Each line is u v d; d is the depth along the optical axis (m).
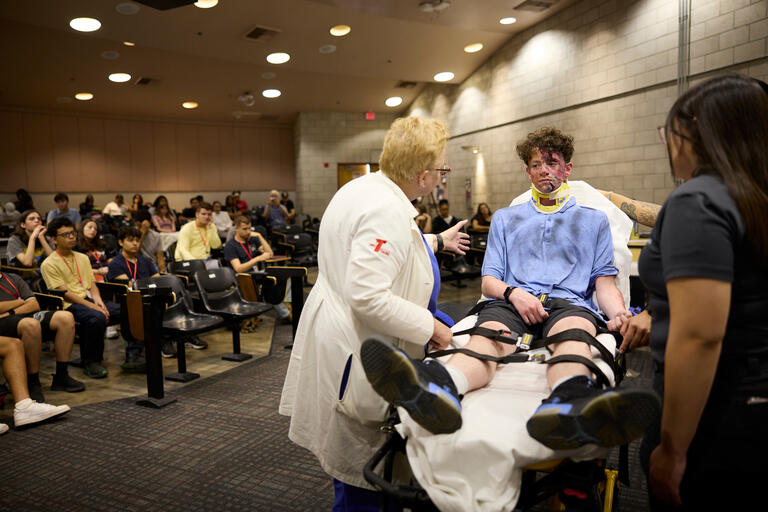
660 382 1.11
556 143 1.94
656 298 1.08
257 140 16.38
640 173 6.69
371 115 14.56
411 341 1.35
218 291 4.41
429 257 1.50
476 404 1.26
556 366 1.35
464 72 10.19
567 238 1.90
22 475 2.35
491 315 1.68
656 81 6.36
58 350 3.50
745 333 0.95
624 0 6.71
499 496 1.08
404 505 1.15
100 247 5.37
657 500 1.08
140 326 3.50
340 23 7.10
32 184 13.48
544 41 8.11
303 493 2.17
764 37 5.22
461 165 10.95
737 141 0.96
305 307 1.58
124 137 14.67
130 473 2.36
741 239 0.92
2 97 11.89
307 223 12.75
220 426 2.88
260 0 6.22
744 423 0.96
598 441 1.02
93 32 6.83
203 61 9.55
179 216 12.41
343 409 1.45
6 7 5.84
